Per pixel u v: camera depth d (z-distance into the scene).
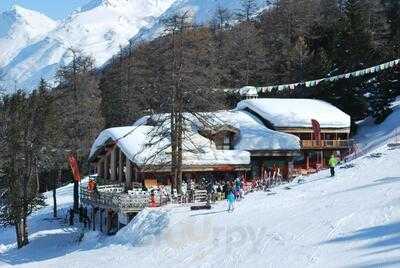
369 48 78.81
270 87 69.19
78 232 52.22
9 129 50.50
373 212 32.44
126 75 90.50
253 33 100.31
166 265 30.77
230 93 75.69
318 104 70.44
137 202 45.75
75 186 60.25
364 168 46.53
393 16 102.31
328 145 65.62
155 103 56.12
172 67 47.16
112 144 60.12
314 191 41.97
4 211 51.72
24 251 47.00
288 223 33.81
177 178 48.22
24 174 50.22
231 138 59.88
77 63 76.25
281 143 59.69
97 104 77.56
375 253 25.67
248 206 40.53
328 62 79.50
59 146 61.19
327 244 28.55
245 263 28.23
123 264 32.59
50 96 54.69
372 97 73.69
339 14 112.19
